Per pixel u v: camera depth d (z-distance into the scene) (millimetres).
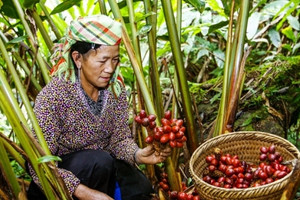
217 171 1859
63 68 1585
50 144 1607
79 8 2375
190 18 2857
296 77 2625
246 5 1952
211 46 2955
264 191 1574
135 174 1835
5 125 2805
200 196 1735
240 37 1979
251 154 1991
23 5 1863
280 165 1804
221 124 2049
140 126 2174
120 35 1544
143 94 1835
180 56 1969
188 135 2092
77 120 1654
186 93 2016
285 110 2463
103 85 1582
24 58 2135
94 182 1674
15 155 1777
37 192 1676
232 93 2006
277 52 3111
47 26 2654
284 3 2762
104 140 1803
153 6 2072
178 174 1971
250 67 3051
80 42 1522
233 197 1595
